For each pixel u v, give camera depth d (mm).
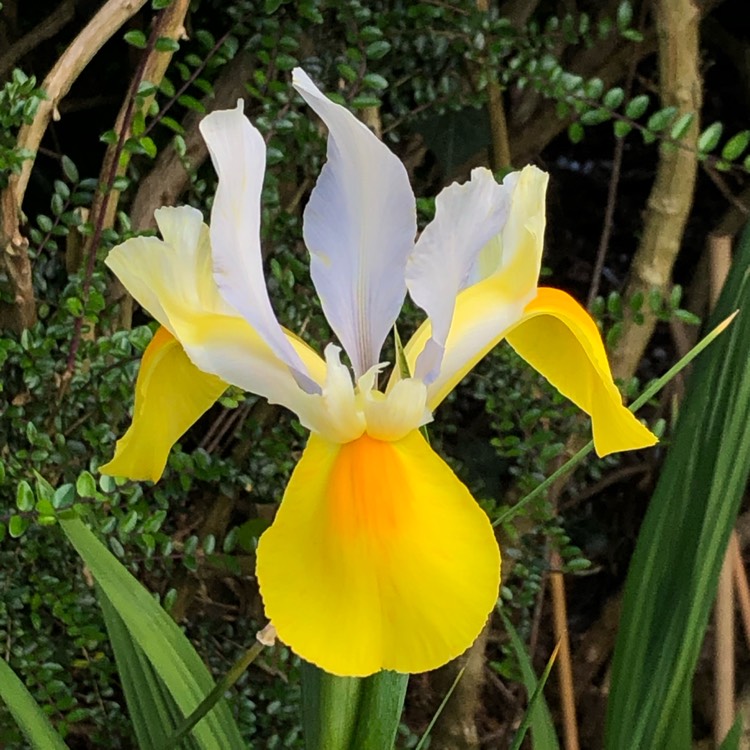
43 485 246
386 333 187
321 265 187
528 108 375
